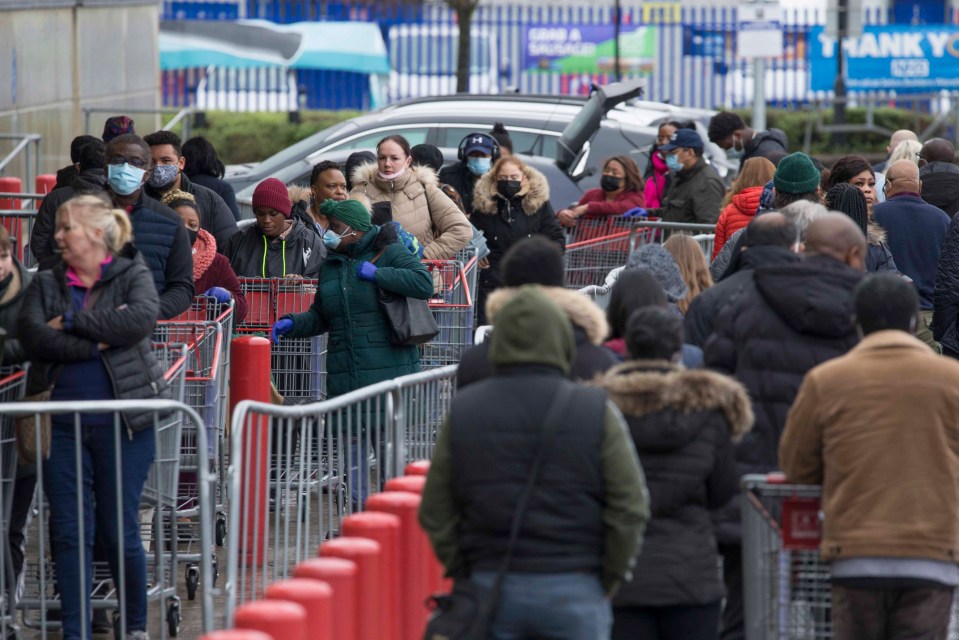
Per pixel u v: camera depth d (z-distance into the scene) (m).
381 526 14.13
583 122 41.12
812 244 16.42
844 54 75.19
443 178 32.97
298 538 17.58
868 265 22.80
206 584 15.66
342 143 42.84
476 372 15.73
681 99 83.19
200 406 20.77
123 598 16.59
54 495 16.70
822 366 14.27
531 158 42.16
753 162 27.75
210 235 23.61
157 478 17.81
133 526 17.09
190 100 82.69
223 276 23.62
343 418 19.58
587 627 12.12
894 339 14.12
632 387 13.67
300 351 25.11
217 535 21.83
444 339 26.31
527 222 30.91
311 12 84.88
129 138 19.31
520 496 12.06
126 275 17.05
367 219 22.03
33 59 50.22
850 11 69.50
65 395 16.81
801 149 77.25
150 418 16.89
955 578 13.86
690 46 82.56
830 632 14.65
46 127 51.31
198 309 22.64
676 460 13.62
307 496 17.77
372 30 80.81
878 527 13.73
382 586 13.96
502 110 43.28
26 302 16.84
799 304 15.59
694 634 13.84
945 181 30.19
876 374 13.94
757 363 15.79
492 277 31.00
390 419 18.19
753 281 16.16
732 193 28.02
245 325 25.31
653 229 34.91
